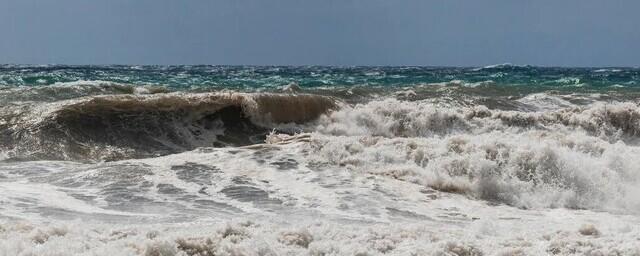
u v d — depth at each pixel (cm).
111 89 2600
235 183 1145
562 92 3425
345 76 5634
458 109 2381
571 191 1198
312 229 719
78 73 5638
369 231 724
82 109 1912
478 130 2284
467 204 1115
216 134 2081
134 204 985
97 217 880
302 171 1244
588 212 1114
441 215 1017
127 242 586
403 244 672
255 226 720
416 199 1111
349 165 1291
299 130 2242
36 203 948
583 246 661
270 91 2927
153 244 571
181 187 1105
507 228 864
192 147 1939
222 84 3850
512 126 2327
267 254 590
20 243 551
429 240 695
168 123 2017
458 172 1249
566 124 2367
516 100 3017
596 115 2383
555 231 755
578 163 1291
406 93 2958
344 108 2370
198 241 604
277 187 1131
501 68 11588
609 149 1462
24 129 1747
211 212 949
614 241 689
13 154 1606
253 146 1429
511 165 1270
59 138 1741
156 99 2078
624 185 1249
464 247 648
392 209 1027
